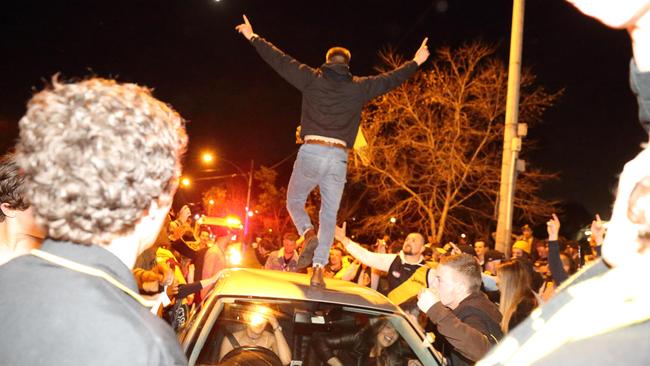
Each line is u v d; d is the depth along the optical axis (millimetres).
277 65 4664
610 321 914
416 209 22828
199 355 3574
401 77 4770
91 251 1369
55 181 1312
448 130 21859
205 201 43188
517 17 11781
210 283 5219
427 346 3883
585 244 9805
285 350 3869
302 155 4578
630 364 870
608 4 1009
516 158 11812
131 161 1346
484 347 3541
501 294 4332
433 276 4758
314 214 31891
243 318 3932
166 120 1475
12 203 2666
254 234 45594
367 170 22219
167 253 6859
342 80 4551
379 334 4000
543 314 1036
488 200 23125
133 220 1394
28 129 1363
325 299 4098
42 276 1322
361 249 6633
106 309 1287
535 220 22672
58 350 1229
